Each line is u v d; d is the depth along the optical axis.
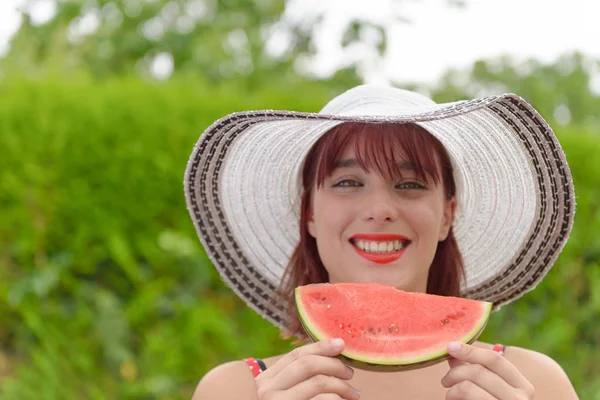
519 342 4.94
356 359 2.02
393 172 2.44
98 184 4.46
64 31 7.37
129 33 7.81
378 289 2.25
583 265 5.29
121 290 4.45
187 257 4.44
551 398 2.57
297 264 2.90
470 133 2.60
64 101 4.67
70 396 4.03
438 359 2.03
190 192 2.82
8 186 4.37
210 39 7.70
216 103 5.02
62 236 4.37
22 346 4.23
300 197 2.90
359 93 2.74
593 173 5.56
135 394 4.13
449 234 2.85
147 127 4.65
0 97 4.83
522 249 2.81
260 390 2.07
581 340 5.16
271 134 2.71
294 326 2.93
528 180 2.68
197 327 4.28
